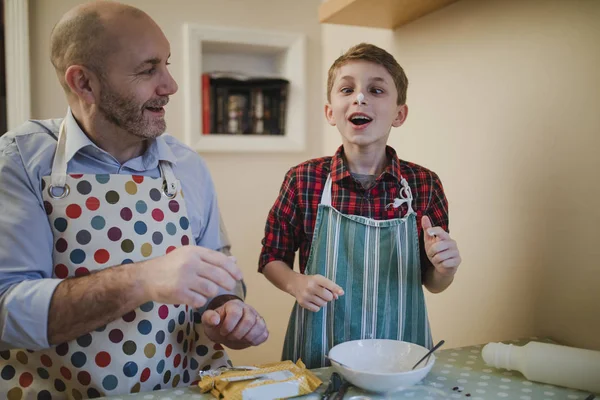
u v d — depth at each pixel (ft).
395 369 3.14
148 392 2.90
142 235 3.31
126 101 3.14
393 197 3.84
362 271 3.67
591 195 3.45
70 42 3.11
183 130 6.94
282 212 3.98
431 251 3.42
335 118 3.86
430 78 5.10
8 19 6.07
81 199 3.20
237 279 2.84
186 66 6.82
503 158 4.22
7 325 2.86
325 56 7.36
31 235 3.04
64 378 3.17
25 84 6.17
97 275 2.92
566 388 2.89
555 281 3.75
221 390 2.77
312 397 2.79
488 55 4.35
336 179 3.83
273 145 7.22
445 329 4.99
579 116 3.53
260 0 7.14
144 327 3.23
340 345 3.24
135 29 3.11
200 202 3.78
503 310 4.25
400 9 4.91
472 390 2.88
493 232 4.34
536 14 3.87
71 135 3.26
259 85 7.18
